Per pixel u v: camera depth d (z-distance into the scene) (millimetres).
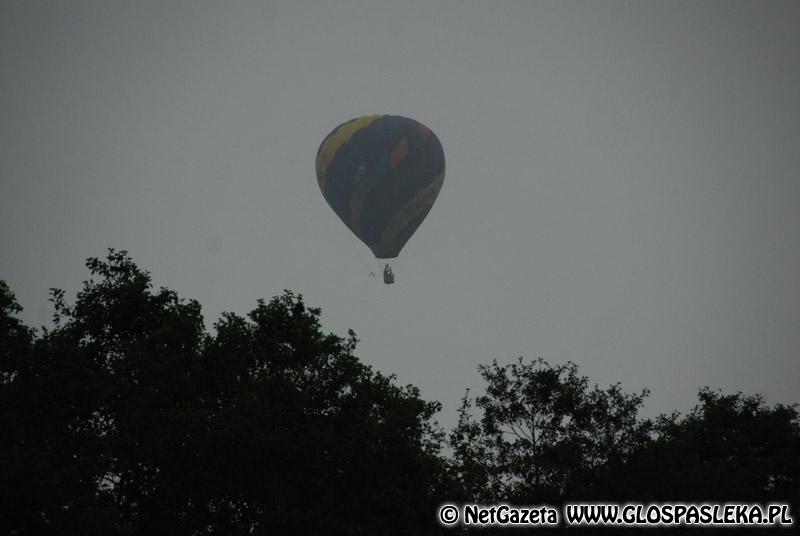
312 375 77125
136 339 77562
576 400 71125
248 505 73688
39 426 70500
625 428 70625
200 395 76438
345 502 71312
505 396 72250
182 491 72250
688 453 74812
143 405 72062
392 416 72562
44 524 64500
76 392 71562
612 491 66438
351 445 71625
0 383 72375
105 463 70188
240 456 71250
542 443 71000
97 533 64250
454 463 71812
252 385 76062
